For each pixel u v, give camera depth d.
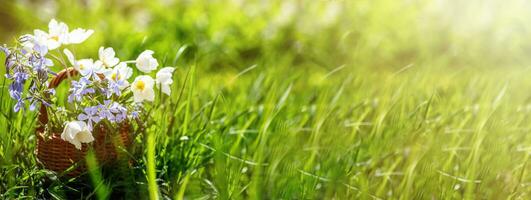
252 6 11.41
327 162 4.63
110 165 4.29
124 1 11.42
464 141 5.16
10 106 4.72
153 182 3.69
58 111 4.20
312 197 4.25
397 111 5.25
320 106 5.48
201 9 11.04
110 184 4.29
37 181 4.32
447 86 6.58
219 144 4.24
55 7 10.98
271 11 11.26
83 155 4.21
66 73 4.21
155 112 4.72
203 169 4.70
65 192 4.27
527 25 10.20
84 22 10.52
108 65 4.20
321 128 5.13
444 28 10.23
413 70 6.82
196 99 5.64
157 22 10.34
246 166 4.81
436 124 5.19
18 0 10.86
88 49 8.90
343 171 4.41
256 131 5.05
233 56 9.58
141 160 4.43
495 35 9.93
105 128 4.21
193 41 9.38
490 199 4.44
